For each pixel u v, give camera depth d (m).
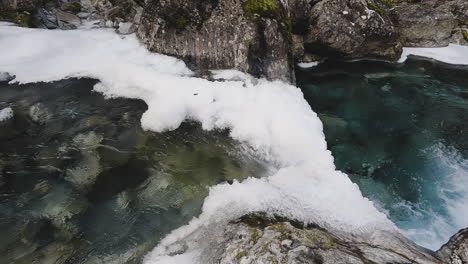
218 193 4.19
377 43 8.86
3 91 5.71
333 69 8.80
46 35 7.13
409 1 11.54
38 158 4.63
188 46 6.73
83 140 5.00
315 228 3.57
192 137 5.23
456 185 5.18
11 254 3.43
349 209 3.89
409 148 6.04
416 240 4.18
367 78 8.43
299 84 8.06
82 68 6.36
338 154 5.83
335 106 7.27
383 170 5.48
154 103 5.55
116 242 3.62
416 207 4.75
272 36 6.63
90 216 3.91
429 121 6.84
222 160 4.86
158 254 3.49
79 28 8.24
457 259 3.31
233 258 3.12
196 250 3.44
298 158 4.80
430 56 9.46
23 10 7.94
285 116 5.38
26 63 6.33
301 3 8.55
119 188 4.31
